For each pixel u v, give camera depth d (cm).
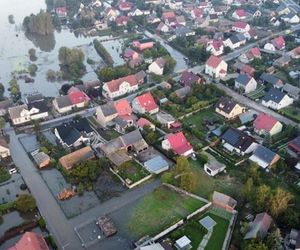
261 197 8456
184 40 18725
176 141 10706
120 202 9106
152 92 13688
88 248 7900
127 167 10162
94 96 13912
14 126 12212
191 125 12069
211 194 9094
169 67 16062
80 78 15712
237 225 8388
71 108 13075
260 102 13588
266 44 18225
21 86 15025
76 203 9075
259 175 9700
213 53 17712
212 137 11356
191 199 9144
